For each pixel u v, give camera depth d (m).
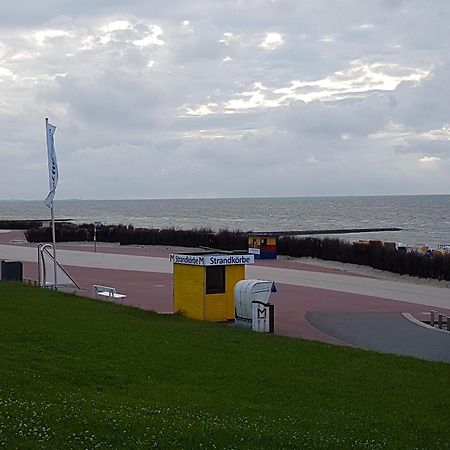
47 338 14.55
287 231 95.62
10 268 28.33
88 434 8.08
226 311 22.59
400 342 19.58
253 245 51.22
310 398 11.81
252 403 11.13
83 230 68.62
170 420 9.06
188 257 22.62
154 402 10.39
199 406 10.39
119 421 8.66
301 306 26.80
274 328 21.64
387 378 13.80
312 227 114.12
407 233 98.12
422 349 18.55
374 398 12.12
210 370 13.41
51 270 29.12
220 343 16.44
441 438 9.85
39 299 20.70
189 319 21.42
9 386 10.11
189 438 8.34
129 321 18.50
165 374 12.73
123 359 13.55
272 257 50.59
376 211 192.38
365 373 14.16
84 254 51.06
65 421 8.45
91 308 20.12
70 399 9.77
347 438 9.23
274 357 15.17
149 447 7.93
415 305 27.45
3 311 17.53
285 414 10.42
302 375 13.58
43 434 7.86
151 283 32.88
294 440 8.74
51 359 12.66
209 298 22.27
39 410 8.78
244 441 8.51
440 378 14.09
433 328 22.03
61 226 73.94
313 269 42.12
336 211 195.12
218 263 22.38
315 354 15.88
